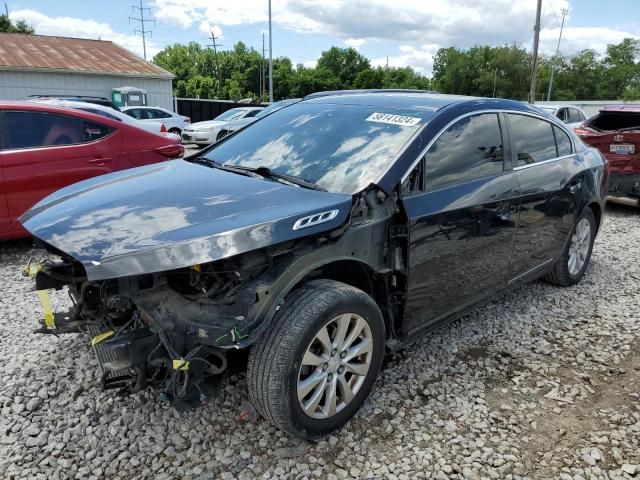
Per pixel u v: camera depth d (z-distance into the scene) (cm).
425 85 11094
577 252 488
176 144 661
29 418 283
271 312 242
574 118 1520
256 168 333
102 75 2370
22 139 542
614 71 8925
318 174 312
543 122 429
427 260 307
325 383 266
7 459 254
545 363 357
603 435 286
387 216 289
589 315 435
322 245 263
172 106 2616
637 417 301
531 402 314
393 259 295
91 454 258
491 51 9088
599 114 858
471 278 349
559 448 275
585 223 484
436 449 271
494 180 353
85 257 233
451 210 315
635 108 823
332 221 262
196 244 233
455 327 406
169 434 274
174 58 9150
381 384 325
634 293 484
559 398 318
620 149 796
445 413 300
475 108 355
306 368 260
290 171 323
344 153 321
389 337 310
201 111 3078
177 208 269
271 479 247
